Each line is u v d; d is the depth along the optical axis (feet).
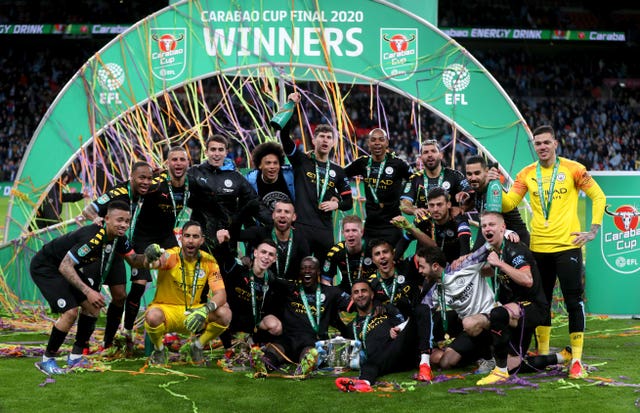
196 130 29.32
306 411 15.02
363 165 24.23
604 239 27.96
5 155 95.30
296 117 84.48
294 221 22.84
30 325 25.68
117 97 28.50
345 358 19.38
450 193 22.72
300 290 20.22
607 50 107.24
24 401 15.57
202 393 16.49
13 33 98.53
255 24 28.66
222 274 20.62
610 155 97.45
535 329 20.44
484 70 27.89
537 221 20.04
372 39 28.43
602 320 27.32
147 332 19.42
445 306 19.21
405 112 91.15
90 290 18.26
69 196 28.68
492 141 27.99
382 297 19.83
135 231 21.30
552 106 102.73
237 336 20.22
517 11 104.88
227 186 22.76
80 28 99.35
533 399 15.80
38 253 19.04
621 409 14.92
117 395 16.20
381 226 24.06
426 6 31.94
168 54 28.66
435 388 17.01
